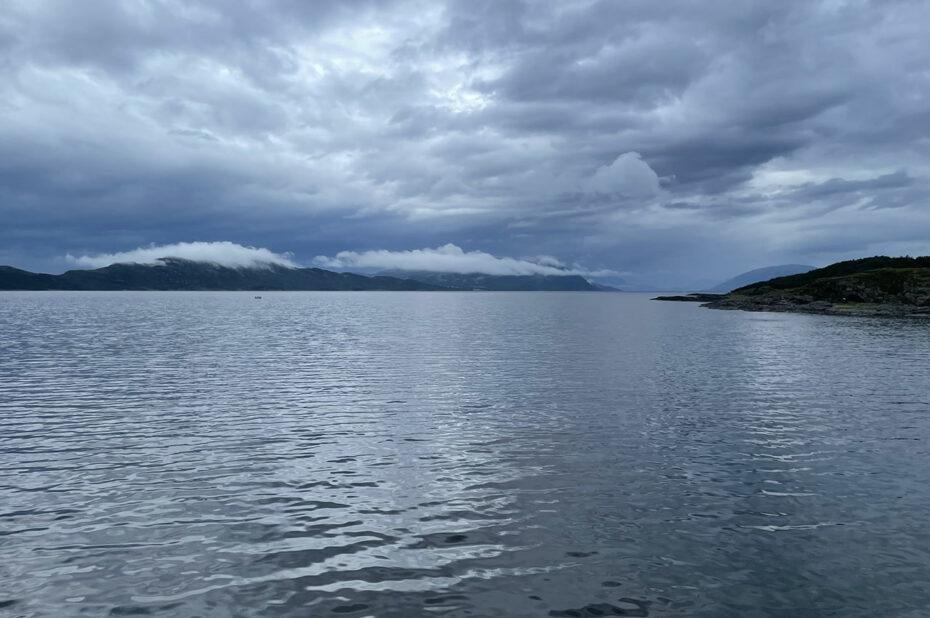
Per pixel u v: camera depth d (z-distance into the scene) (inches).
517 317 5251.0
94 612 427.5
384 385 1409.9
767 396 1270.9
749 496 662.5
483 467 765.9
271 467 764.6
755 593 455.8
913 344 2477.9
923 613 428.1
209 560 508.7
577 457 812.0
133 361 1860.2
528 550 529.3
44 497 652.7
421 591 459.2
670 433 943.7
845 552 525.0
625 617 423.8
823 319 4532.5
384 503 641.0
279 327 3676.2
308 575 483.5
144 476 727.1
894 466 772.6
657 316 5344.5
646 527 578.9
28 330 3238.2
